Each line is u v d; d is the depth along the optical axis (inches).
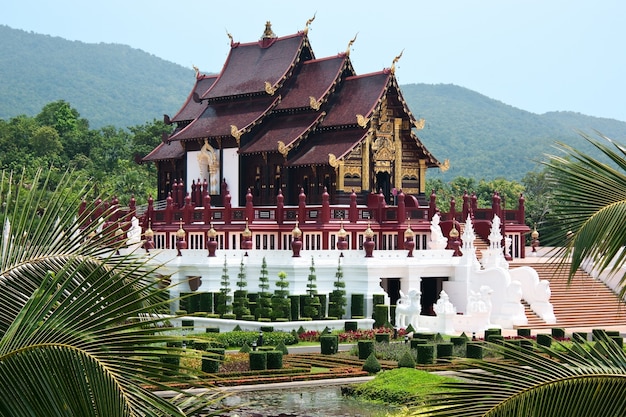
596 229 646.5
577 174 668.1
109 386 554.9
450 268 3031.5
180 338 587.5
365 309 2883.9
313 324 2618.1
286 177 3405.5
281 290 2748.5
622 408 614.5
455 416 627.8
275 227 3097.9
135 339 572.7
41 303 579.2
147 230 3068.4
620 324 2915.8
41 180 4621.1
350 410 1686.8
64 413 553.6
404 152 3508.9
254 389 1865.2
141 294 677.9
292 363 2114.9
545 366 633.6
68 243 705.0
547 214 676.1
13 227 700.7
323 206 3041.3
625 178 662.5
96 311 581.6
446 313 2694.4
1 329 647.8
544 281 2893.7
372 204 3262.8
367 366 2036.2
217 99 3722.9
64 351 559.2
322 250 2962.6
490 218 3427.7
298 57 3609.7
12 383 554.3
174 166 3858.3
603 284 3056.1
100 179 5664.4
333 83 3467.0
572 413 617.0
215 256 2933.1
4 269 677.9
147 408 557.9
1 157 6127.0
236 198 3521.2
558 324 2856.8
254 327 2578.7
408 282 2960.1
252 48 3786.9
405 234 3009.4
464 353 2266.2
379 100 3351.4
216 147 3602.4
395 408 1694.1
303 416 1637.6
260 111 3538.4
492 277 2910.9
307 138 3469.5
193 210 3221.0
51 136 6456.7
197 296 2913.4
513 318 2819.9
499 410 621.0
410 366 2038.6
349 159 3319.4
